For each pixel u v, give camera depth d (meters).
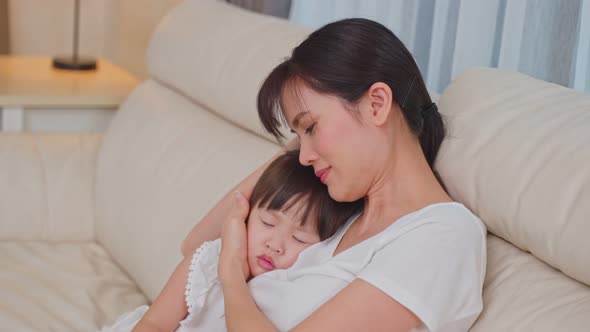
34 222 2.07
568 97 1.12
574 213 0.97
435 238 1.02
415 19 1.77
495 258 1.12
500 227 1.09
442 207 1.07
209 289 1.25
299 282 1.13
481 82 1.21
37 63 2.82
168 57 2.11
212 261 1.26
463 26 1.58
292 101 1.07
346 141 1.06
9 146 2.12
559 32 1.42
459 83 1.24
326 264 1.11
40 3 3.37
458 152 1.14
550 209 1.00
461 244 1.03
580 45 1.39
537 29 1.46
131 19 3.14
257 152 1.66
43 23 3.40
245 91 1.72
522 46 1.48
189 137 1.89
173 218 1.75
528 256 1.09
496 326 1.03
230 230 1.22
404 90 1.08
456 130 1.17
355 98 1.05
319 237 1.22
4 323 1.59
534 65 1.47
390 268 1.00
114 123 2.19
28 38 3.39
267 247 1.22
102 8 3.44
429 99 1.15
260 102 1.12
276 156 1.37
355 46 1.05
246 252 1.23
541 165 1.03
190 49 2.00
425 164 1.13
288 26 1.80
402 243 1.03
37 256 1.95
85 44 3.46
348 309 0.98
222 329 1.24
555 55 1.43
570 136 1.03
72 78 2.64
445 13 1.67
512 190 1.05
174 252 1.71
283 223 1.22
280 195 1.22
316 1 2.05
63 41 3.44
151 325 1.28
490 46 1.58
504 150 1.08
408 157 1.11
